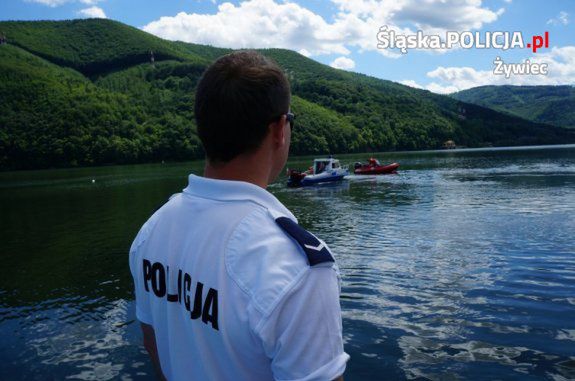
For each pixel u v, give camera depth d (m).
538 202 18.86
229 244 1.19
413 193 24.80
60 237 16.02
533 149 111.81
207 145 1.35
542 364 5.46
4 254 13.70
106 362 6.11
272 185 33.91
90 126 103.50
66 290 9.52
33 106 112.12
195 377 1.28
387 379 5.27
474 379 5.19
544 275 8.84
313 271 1.12
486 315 7.00
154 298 1.42
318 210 19.69
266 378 1.18
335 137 122.00
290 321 1.09
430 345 6.07
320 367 1.10
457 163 56.22
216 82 1.30
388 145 137.75
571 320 6.68
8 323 7.72
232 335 1.14
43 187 42.47
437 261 10.19
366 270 9.69
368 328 6.67
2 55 175.12
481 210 17.34
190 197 1.37
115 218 19.81
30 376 5.83
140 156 102.50
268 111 1.30
